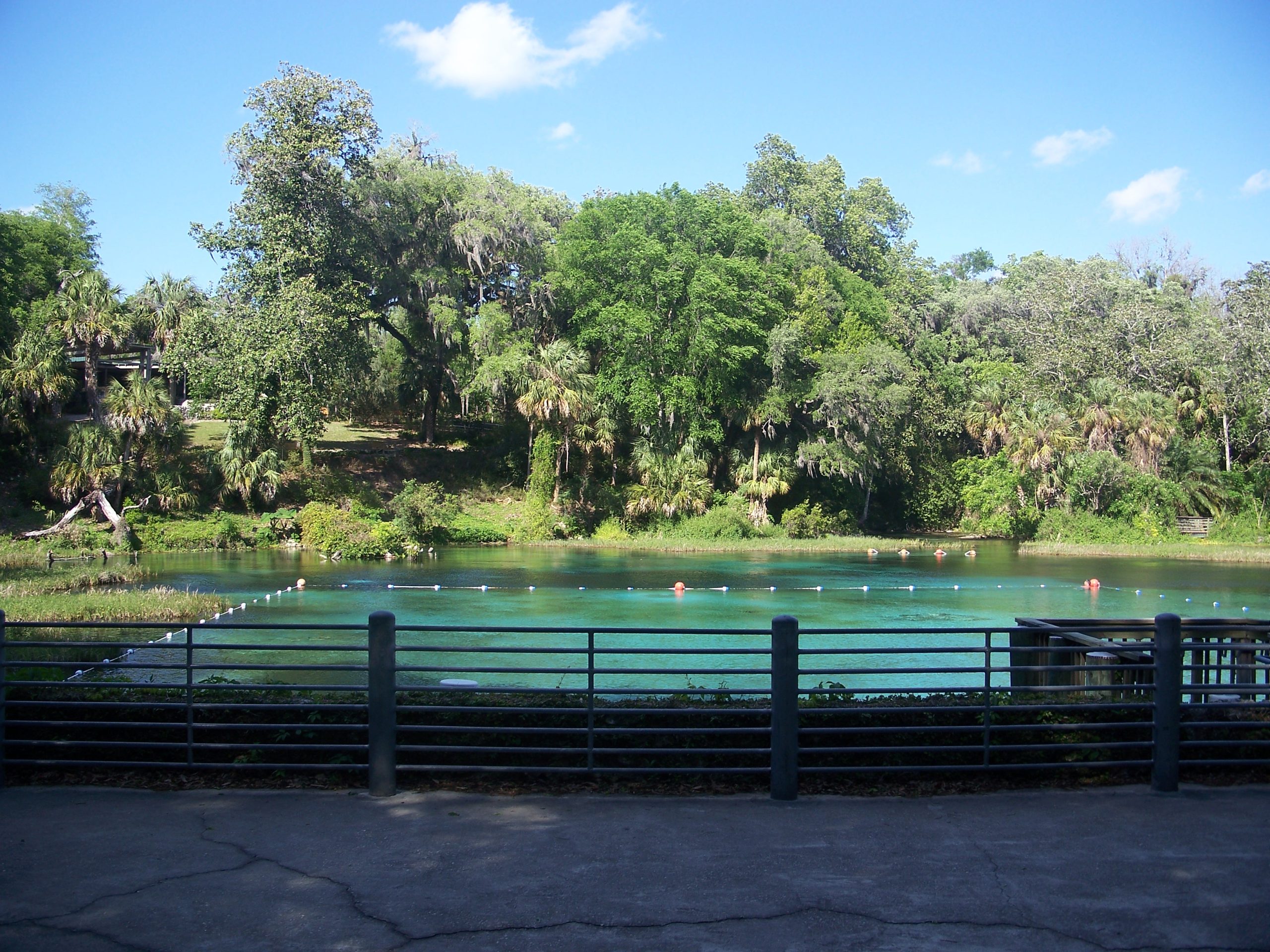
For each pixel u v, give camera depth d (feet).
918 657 59.06
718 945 16.16
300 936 16.39
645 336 170.91
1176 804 23.72
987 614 85.20
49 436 145.07
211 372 140.77
